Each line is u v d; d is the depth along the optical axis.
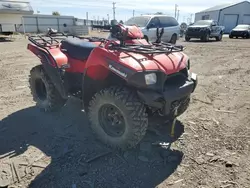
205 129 3.29
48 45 3.77
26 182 2.24
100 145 2.90
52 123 3.47
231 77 6.26
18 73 6.46
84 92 2.97
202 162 2.56
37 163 2.53
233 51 11.59
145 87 2.41
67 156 2.66
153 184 2.24
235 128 3.32
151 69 2.44
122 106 2.51
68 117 3.68
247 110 3.97
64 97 3.34
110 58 2.57
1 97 4.51
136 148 2.81
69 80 3.35
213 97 4.65
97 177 2.34
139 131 2.54
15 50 11.31
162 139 3.01
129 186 2.22
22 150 2.78
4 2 18.73
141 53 2.56
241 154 2.69
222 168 2.46
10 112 3.83
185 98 2.95
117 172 2.41
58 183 2.24
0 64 7.68
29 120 3.55
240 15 36.97
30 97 4.55
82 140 3.01
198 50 11.92
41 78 3.72
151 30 11.27
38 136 3.10
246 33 21.89
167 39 12.53
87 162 2.56
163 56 2.76
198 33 17.42
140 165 2.52
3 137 3.06
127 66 2.42
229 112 3.90
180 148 2.82
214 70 7.12
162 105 2.48
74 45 3.46
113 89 2.61
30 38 3.93
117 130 2.81
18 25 21.88
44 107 3.80
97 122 2.88
